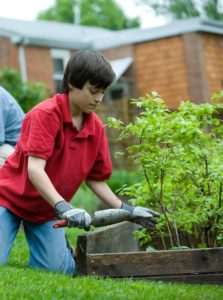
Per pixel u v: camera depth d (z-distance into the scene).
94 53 3.61
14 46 20.09
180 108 4.17
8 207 3.87
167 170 3.96
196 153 3.96
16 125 4.62
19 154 3.83
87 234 3.82
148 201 4.15
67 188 3.87
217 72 19.78
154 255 3.62
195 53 19.20
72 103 3.71
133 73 20.42
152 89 20.06
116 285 3.27
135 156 4.05
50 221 3.99
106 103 14.18
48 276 3.37
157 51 19.92
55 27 25.44
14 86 13.47
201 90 19.17
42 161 3.61
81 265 3.63
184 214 4.11
